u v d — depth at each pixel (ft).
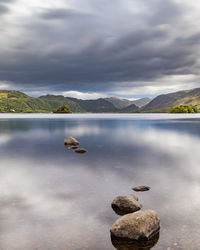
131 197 27.84
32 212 26.13
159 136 116.26
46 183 36.91
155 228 21.50
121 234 20.81
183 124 229.45
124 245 19.72
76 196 30.99
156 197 30.53
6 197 30.78
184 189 33.78
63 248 19.22
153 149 74.02
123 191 33.01
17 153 67.15
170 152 67.92
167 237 20.81
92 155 63.41
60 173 43.45
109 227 22.80
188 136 115.85
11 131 150.92
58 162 53.78
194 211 26.11
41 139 105.09
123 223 21.42
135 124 233.35
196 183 36.78
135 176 41.06
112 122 279.90
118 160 55.93
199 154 64.34
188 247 19.30
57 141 97.60
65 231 21.99
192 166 49.03
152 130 156.66
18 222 23.81
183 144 85.87
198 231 21.74
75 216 25.11
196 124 228.63
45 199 29.99
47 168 47.62
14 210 26.66
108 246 19.54
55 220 24.23
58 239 20.61
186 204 28.14
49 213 25.88
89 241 20.31
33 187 34.91
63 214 25.62
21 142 94.22
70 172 44.19
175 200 29.45
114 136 117.50
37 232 21.83
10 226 22.98
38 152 68.95
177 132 139.95
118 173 43.29
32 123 256.11
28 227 22.76
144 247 19.39
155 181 37.96
